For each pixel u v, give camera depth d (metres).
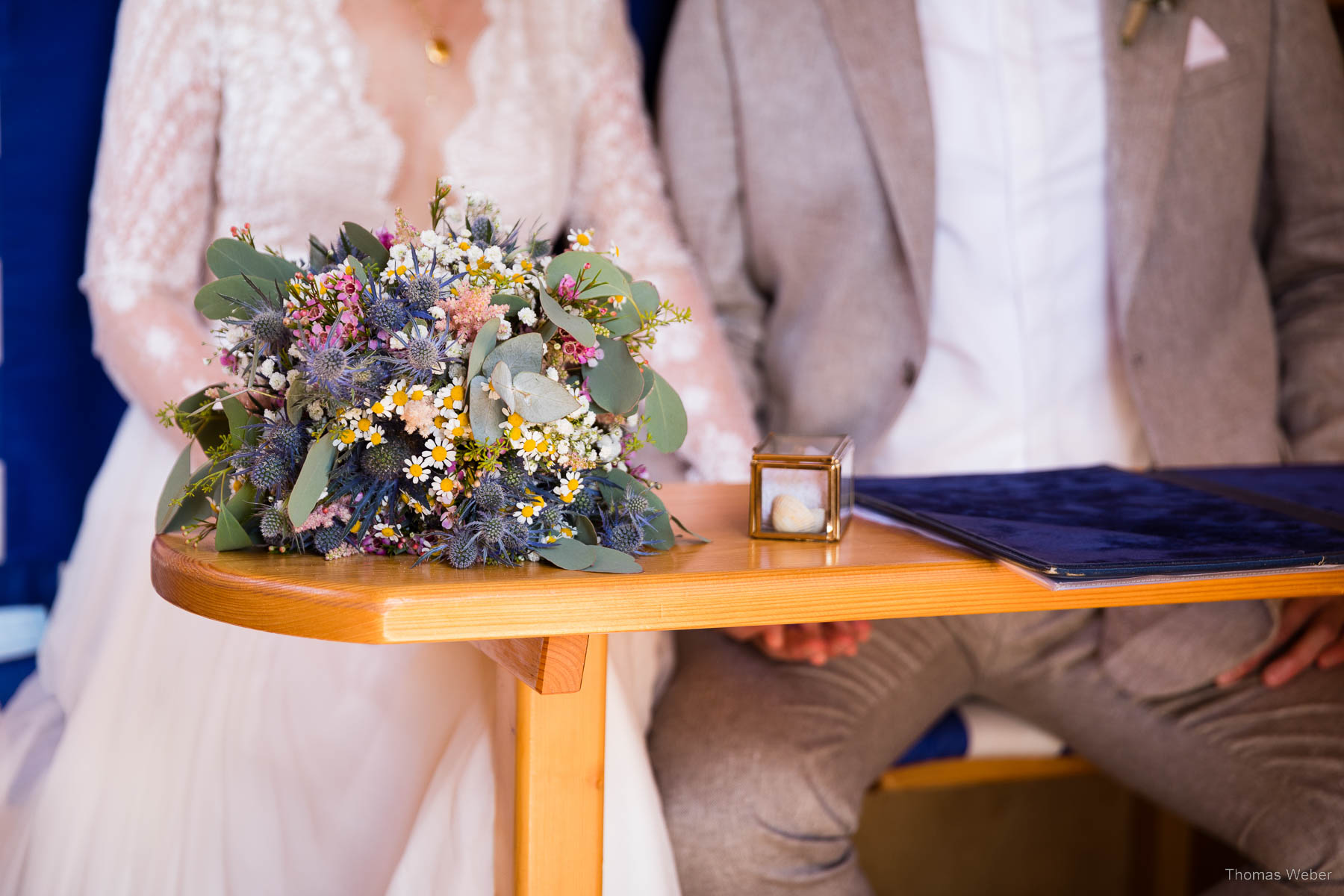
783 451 0.94
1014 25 1.67
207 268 1.46
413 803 1.05
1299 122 1.75
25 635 1.64
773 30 1.73
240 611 0.72
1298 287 1.83
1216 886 1.34
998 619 1.48
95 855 1.12
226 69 1.39
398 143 1.44
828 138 1.70
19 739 1.31
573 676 0.73
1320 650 1.37
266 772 1.10
